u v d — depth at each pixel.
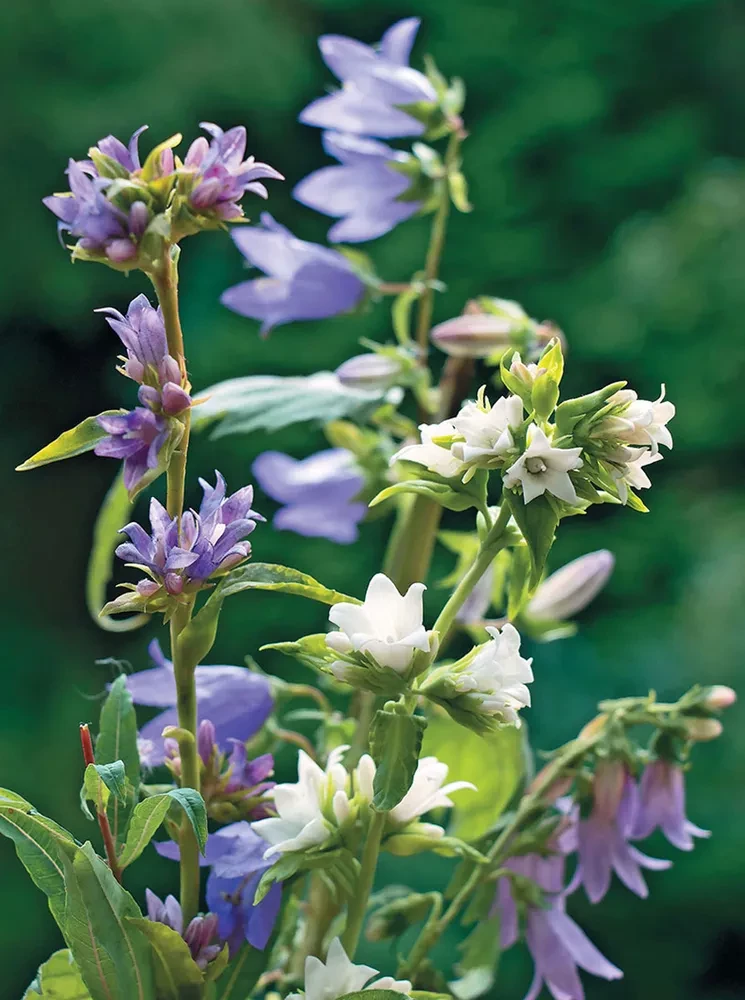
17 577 3.50
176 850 0.66
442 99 0.78
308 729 1.32
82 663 3.27
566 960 0.70
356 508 0.79
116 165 0.60
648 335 3.27
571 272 3.43
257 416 0.74
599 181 3.49
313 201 0.78
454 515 2.83
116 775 0.60
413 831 0.63
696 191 3.40
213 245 3.11
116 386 3.61
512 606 0.63
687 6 3.58
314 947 0.70
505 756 0.73
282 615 2.91
